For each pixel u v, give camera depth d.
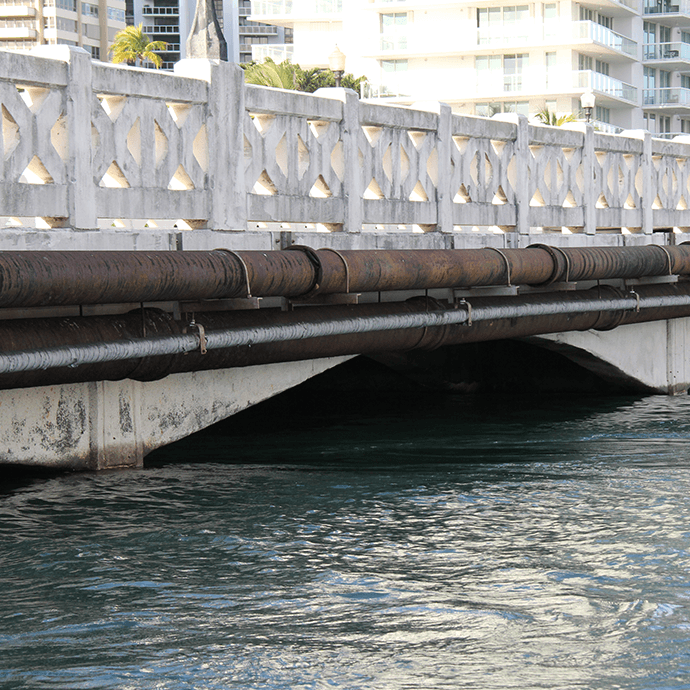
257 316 11.93
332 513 10.95
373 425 17.33
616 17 91.94
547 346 18.30
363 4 88.31
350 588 8.64
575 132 17.84
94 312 10.95
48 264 9.34
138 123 11.24
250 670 7.08
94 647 7.41
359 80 80.69
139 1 165.12
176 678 6.95
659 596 8.48
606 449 14.84
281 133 12.84
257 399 13.12
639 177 20.00
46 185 10.35
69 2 138.62
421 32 87.44
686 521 10.71
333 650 7.41
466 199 15.66
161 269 10.34
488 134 15.86
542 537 10.12
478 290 14.72
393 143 14.36
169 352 10.80
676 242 20.95
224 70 12.09
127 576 8.85
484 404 20.00
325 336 12.79
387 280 12.84
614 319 17.86
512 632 7.75
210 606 8.20
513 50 85.50
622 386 20.83
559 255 15.69
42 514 10.59
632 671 7.10
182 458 13.90
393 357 20.00
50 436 11.17
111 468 11.83
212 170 12.03
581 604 8.30
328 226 13.71
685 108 93.38
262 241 12.63
